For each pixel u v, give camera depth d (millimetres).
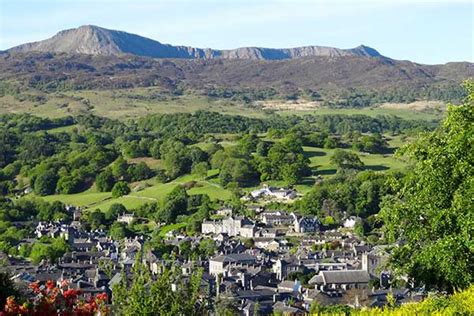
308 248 176125
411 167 43688
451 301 28656
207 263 156875
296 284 125312
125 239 191500
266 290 120938
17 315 25406
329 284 122438
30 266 150250
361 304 104312
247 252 172875
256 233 198000
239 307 106812
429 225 38719
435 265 36562
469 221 33281
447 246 34688
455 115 37250
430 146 38938
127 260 151250
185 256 167375
